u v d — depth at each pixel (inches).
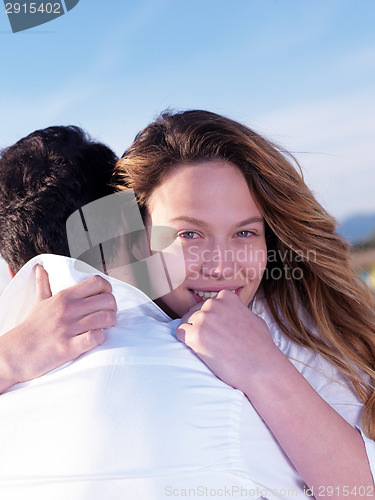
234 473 37.4
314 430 38.4
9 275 49.9
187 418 36.6
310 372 54.6
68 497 35.3
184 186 48.9
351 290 59.1
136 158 50.9
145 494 35.1
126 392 36.6
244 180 51.3
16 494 36.7
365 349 58.7
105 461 35.1
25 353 39.3
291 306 59.1
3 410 38.8
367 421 49.6
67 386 37.9
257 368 39.0
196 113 54.0
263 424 39.4
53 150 47.4
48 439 36.8
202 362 40.0
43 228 45.6
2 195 47.1
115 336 40.1
